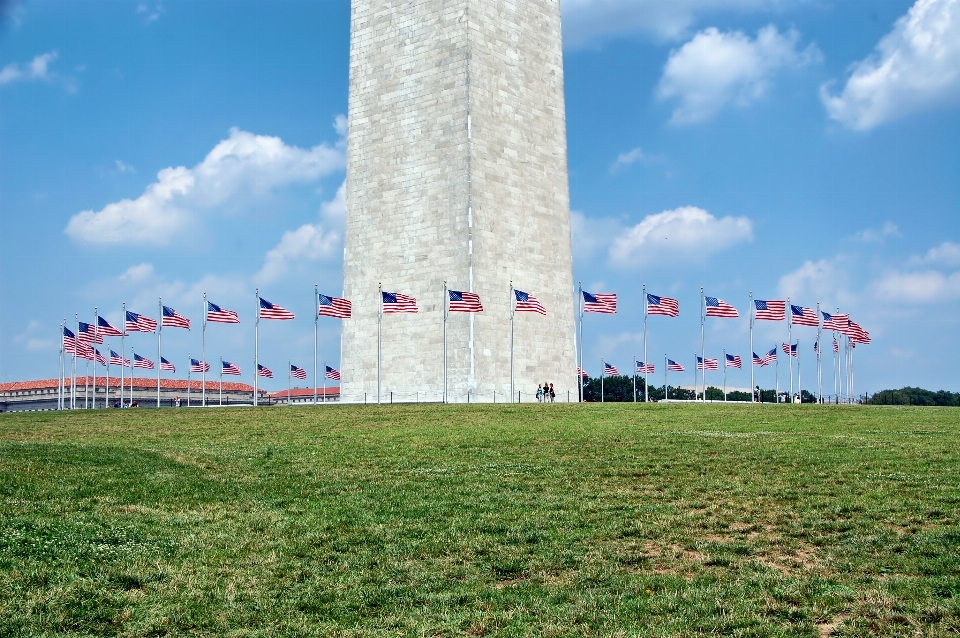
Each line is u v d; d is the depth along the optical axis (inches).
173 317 2829.7
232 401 4544.8
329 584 772.6
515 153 2701.8
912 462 1162.6
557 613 697.0
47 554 826.8
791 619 671.1
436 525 922.1
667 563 800.3
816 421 1697.8
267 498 1055.0
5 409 4384.8
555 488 1071.6
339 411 2064.5
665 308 2733.8
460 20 2623.0
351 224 2790.4
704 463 1186.6
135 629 692.7
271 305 2640.3
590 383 4443.9
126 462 1270.9
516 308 2476.6
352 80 2834.6
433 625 686.5
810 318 2746.1
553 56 2871.6
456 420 1817.2
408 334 2642.7
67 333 3063.5
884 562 772.0
